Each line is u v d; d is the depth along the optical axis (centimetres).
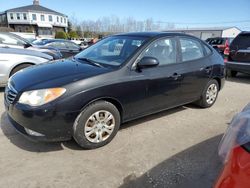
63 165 285
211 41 1648
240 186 128
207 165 295
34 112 279
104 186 253
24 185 248
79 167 282
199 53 462
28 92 288
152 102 377
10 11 5566
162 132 382
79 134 303
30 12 5503
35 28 5662
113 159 301
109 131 332
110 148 327
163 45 392
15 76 344
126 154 314
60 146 325
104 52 396
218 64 493
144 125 405
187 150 330
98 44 433
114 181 261
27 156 300
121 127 393
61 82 291
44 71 330
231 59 853
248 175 127
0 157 295
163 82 381
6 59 546
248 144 139
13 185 248
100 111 316
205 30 5062
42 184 251
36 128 284
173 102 416
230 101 573
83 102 296
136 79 344
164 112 471
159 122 421
